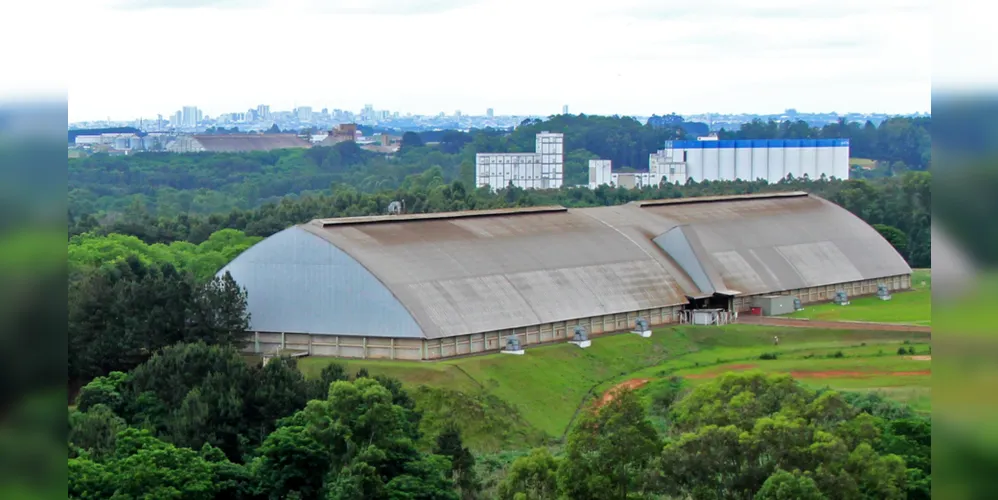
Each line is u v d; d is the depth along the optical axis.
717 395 108.50
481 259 170.50
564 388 148.00
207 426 110.38
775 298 199.75
